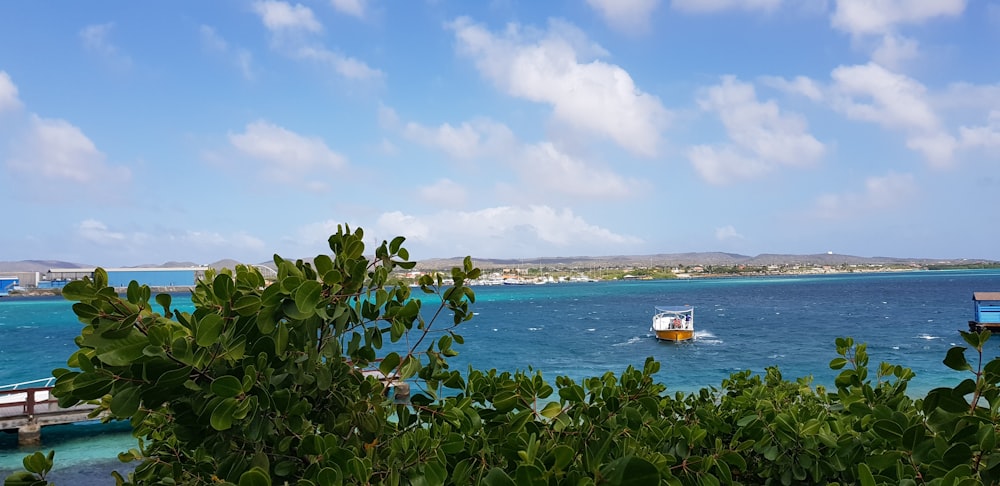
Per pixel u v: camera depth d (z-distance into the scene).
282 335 2.06
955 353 1.97
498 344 61.66
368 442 2.41
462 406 2.54
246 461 2.08
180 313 2.11
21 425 21.36
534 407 2.34
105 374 1.86
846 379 3.16
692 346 58.72
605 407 2.24
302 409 2.11
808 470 2.57
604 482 1.38
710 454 2.36
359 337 2.47
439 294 2.76
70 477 18.17
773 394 3.39
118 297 1.90
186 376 1.89
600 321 92.25
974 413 1.98
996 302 59.62
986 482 1.87
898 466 2.05
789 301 135.12
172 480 2.51
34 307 163.25
